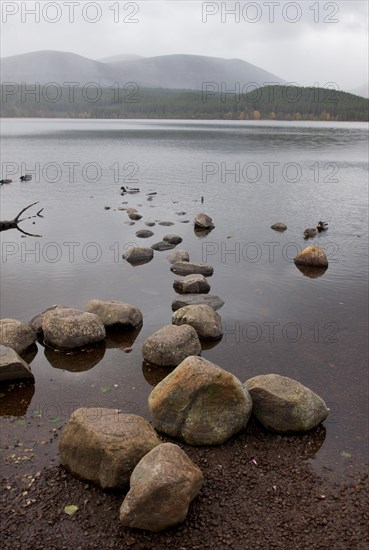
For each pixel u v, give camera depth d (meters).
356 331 13.94
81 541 7.03
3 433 9.34
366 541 7.12
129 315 13.92
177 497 7.09
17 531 7.17
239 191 38.03
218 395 9.06
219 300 15.81
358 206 32.62
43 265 19.77
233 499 7.82
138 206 31.53
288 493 7.98
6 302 15.82
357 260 21.00
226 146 75.81
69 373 11.67
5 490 7.90
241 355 12.56
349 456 8.86
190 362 9.38
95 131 116.25
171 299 16.30
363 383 11.22
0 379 11.01
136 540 7.05
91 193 36.00
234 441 9.20
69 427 8.34
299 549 6.97
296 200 34.56
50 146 73.81
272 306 15.76
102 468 7.84
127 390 10.94
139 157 60.72
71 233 24.84
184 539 7.09
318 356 12.49
